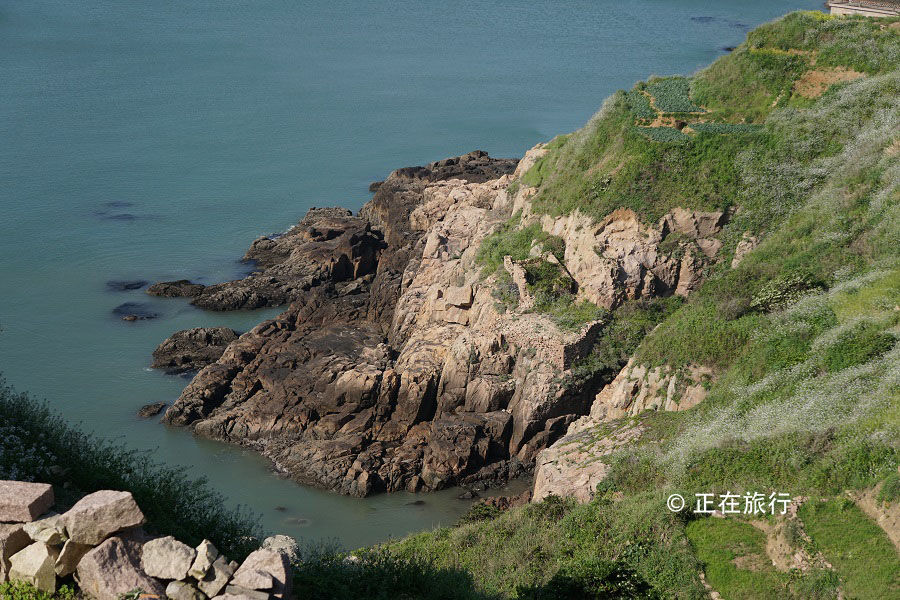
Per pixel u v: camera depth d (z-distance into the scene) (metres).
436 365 71.75
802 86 77.06
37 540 18.52
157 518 24.38
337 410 71.50
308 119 181.50
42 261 108.00
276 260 107.81
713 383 53.53
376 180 142.00
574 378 67.50
